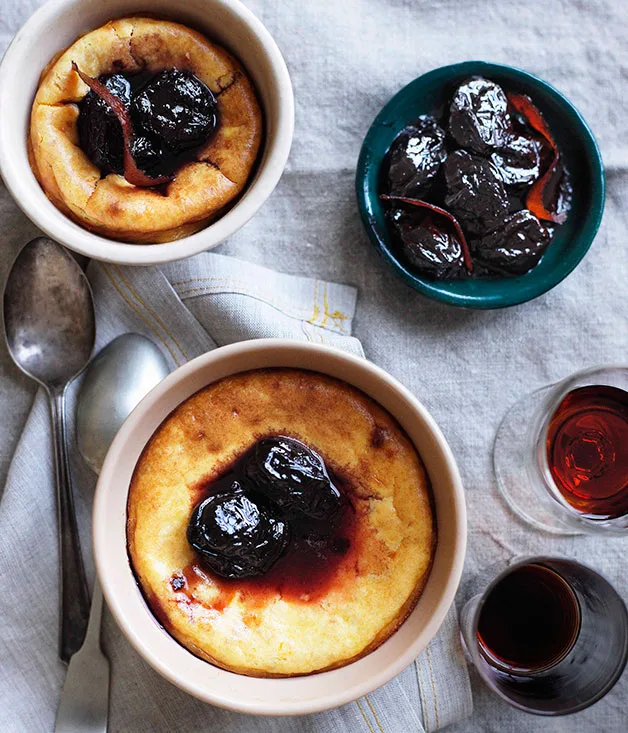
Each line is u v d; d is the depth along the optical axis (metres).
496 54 0.51
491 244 0.49
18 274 0.48
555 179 0.50
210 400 0.42
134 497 0.42
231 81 0.44
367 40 0.50
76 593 0.47
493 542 0.50
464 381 0.50
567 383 0.46
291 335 0.48
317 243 0.50
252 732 0.48
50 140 0.42
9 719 0.47
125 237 0.43
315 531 0.43
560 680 0.47
